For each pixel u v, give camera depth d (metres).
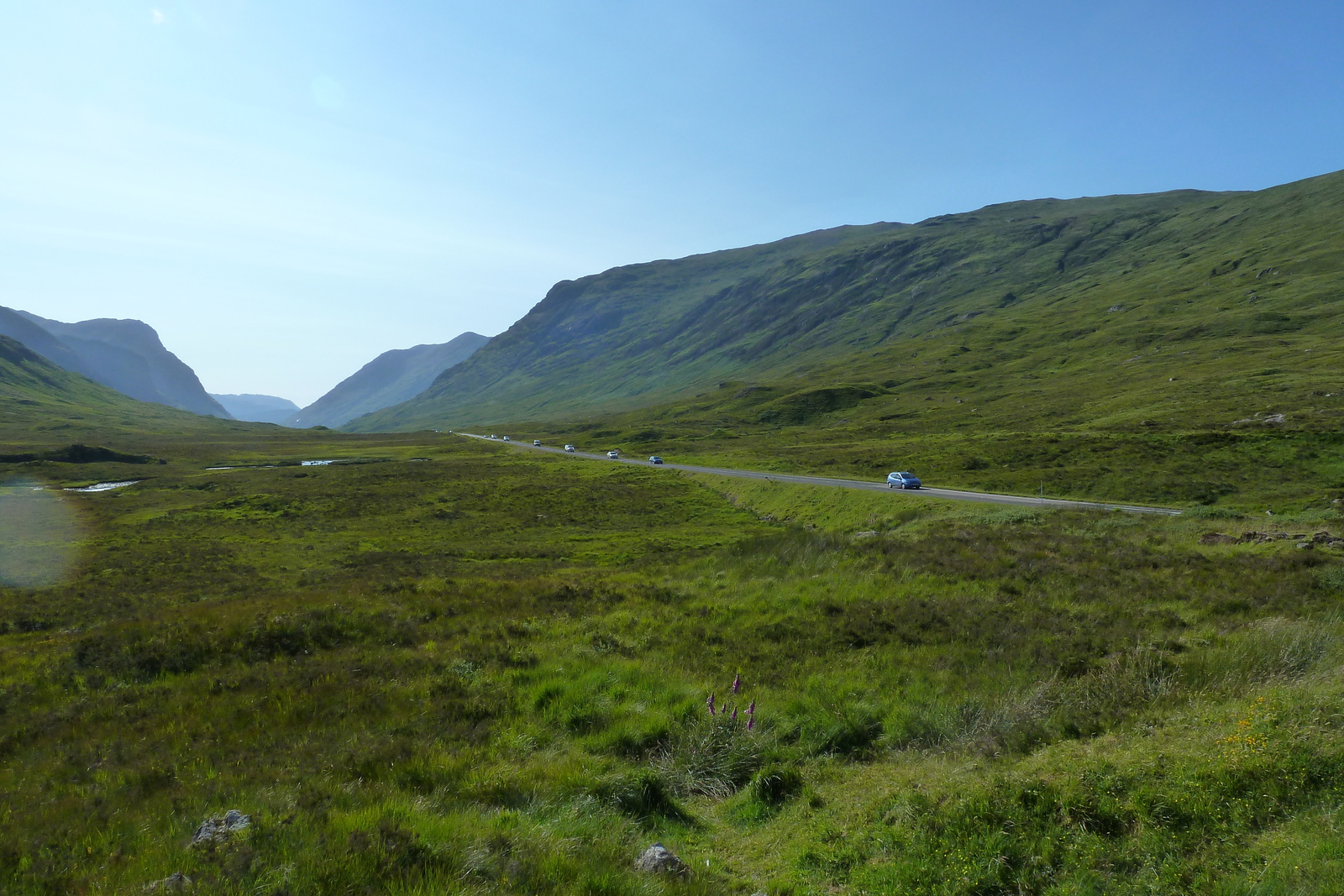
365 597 21.25
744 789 9.16
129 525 72.56
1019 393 142.25
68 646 16.88
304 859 6.29
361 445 191.75
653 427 186.62
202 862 6.44
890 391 176.62
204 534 67.44
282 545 61.00
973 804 7.13
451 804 8.00
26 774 9.45
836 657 14.12
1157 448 66.31
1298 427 63.25
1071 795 6.95
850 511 52.16
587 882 6.21
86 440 180.88
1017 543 25.95
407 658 14.63
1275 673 10.34
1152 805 6.69
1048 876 6.10
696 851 7.68
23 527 69.38
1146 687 10.49
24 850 6.90
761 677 13.19
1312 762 6.70
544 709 11.66
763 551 29.62
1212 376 110.12
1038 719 9.73
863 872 6.55
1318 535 22.81
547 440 195.25
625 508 79.44
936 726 10.24
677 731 10.65
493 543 60.75
